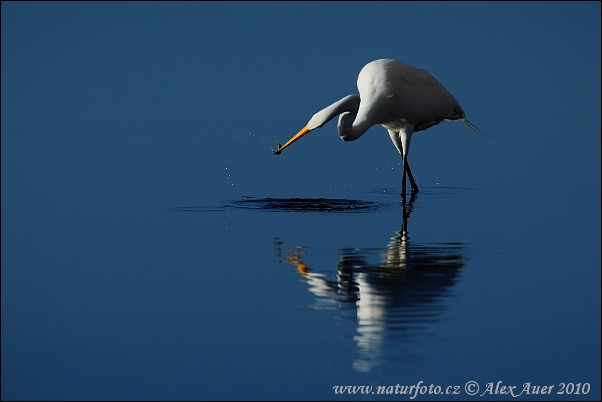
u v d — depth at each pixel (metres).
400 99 18.36
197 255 12.83
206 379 8.37
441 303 10.52
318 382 8.32
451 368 8.64
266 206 16.73
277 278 11.57
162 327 9.66
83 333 9.50
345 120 17.83
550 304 10.46
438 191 18.67
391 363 8.77
